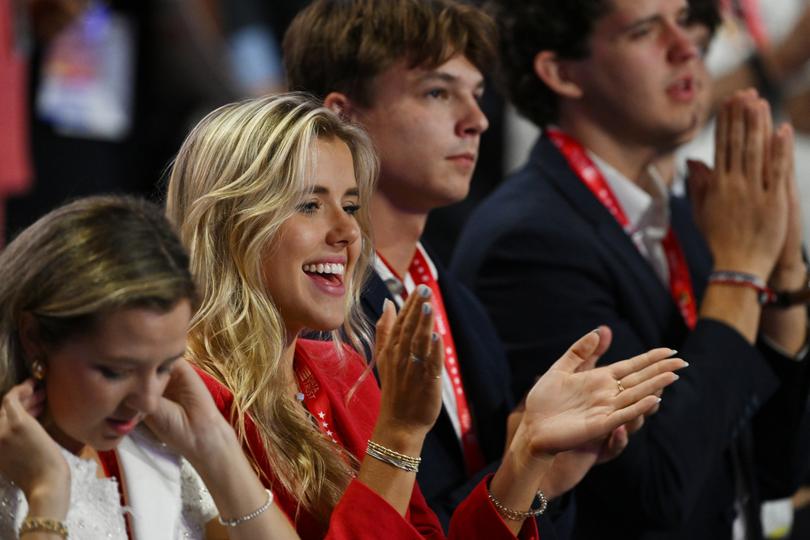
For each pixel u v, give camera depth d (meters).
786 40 18.12
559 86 12.99
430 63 10.81
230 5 21.17
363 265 9.61
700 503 12.41
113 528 7.56
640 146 13.05
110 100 19.05
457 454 10.93
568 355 9.71
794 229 12.74
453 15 10.95
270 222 8.70
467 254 12.66
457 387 11.14
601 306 12.11
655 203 12.95
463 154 10.98
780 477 13.23
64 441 7.66
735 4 17.94
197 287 7.40
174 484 7.96
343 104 11.05
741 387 11.91
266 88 21.16
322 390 9.36
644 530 11.92
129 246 7.14
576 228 12.30
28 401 7.33
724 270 12.38
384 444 8.60
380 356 8.59
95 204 7.35
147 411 7.27
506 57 13.29
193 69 20.19
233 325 8.70
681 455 11.48
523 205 12.52
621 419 9.20
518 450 9.52
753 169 12.56
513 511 9.49
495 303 12.26
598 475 11.54
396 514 8.39
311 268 8.94
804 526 15.02
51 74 18.39
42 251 7.16
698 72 13.03
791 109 18.55
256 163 8.75
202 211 8.76
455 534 9.57
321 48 11.12
